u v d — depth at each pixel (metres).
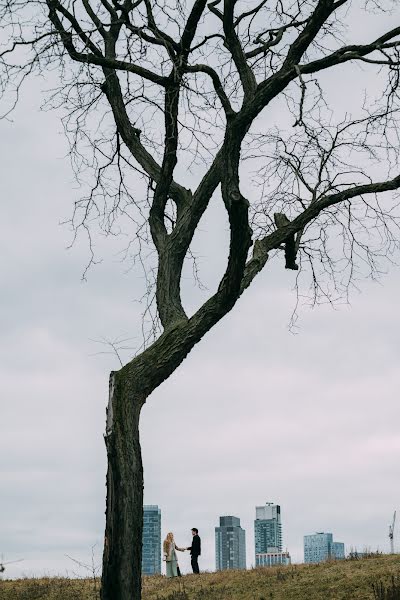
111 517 9.29
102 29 11.57
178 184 12.08
